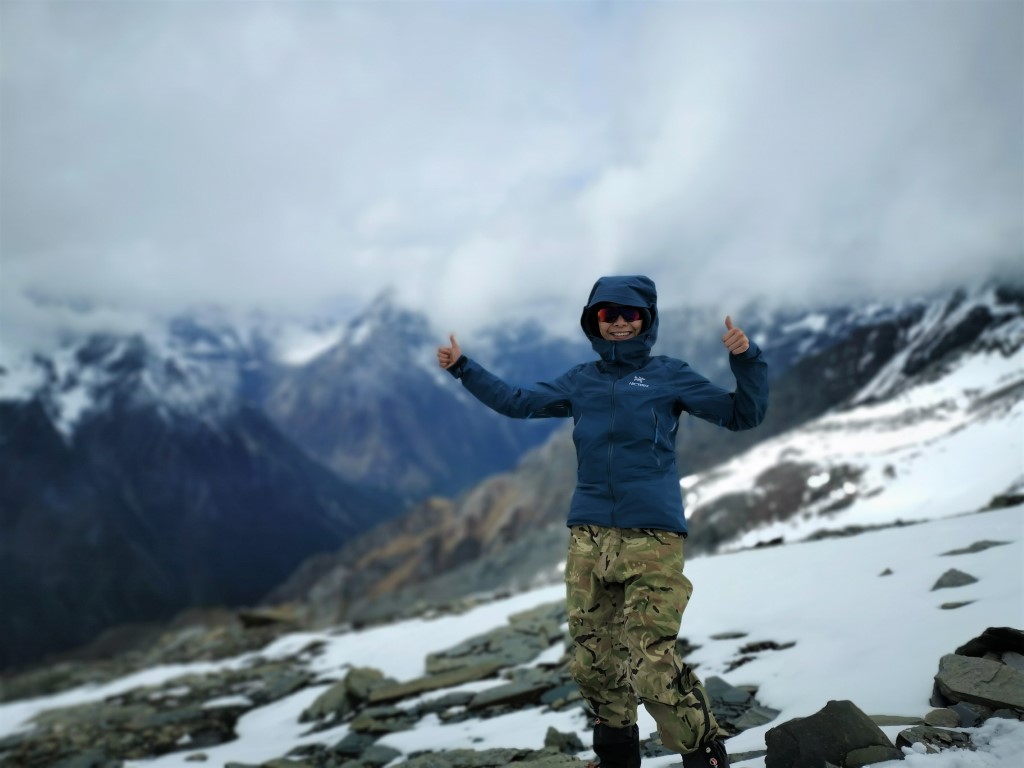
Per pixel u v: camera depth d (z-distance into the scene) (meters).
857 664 4.93
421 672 9.25
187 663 16.67
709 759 3.22
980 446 63.41
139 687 14.31
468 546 149.00
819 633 5.88
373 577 152.62
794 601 6.92
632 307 3.54
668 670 3.16
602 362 3.68
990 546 6.80
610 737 3.52
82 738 10.05
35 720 12.84
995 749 3.17
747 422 3.30
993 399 83.12
